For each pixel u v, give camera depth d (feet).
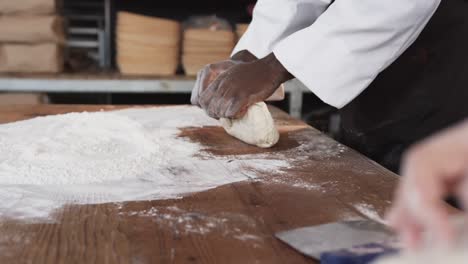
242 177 3.02
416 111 3.92
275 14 4.26
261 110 3.75
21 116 4.66
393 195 2.72
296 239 2.04
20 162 3.13
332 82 3.43
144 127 4.32
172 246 2.02
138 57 7.98
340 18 3.31
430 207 0.98
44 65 7.89
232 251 1.98
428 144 1.08
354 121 4.35
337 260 1.73
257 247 2.02
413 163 1.06
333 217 2.38
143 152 3.48
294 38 3.48
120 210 2.42
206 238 2.11
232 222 2.30
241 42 4.64
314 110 9.16
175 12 9.55
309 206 2.53
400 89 3.97
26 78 7.69
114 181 2.88
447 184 1.05
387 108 4.08
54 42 7.88
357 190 2.80
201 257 1.93
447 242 1.02
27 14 7.66
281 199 2.63
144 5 9.41
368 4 3.23
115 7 9.26
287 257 1.93
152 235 2.13
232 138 4.09
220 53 8.10
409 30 3.32
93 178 2.91
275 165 3.31
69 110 5.01
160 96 9.96
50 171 2.98
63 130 3.93
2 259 1.88
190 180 2.94
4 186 2.74
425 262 1.07
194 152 3.61
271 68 3.66
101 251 1.96
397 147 4.15
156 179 2.94
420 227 1.06
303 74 3.44
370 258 1.71
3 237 2.07
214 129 4.40
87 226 2.21
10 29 7.64
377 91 4.10
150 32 7.88
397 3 3.18
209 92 3.85
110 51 9.29
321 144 3.93
